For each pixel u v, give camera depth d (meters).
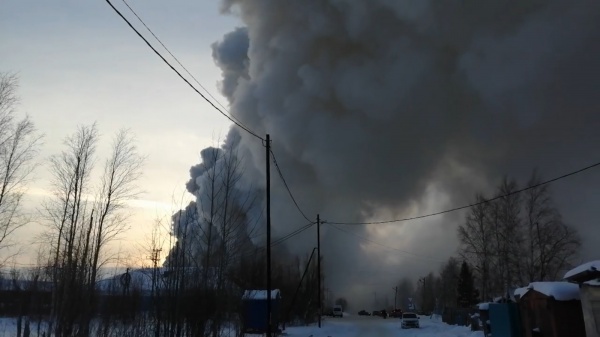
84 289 21.08
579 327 16.70
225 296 18.27
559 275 45.16
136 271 22.81
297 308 46.03
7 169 30.66
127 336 17.95
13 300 31.33
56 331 20.22
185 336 17.23
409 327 39.31
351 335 31.78
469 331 31.02
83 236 24.78
